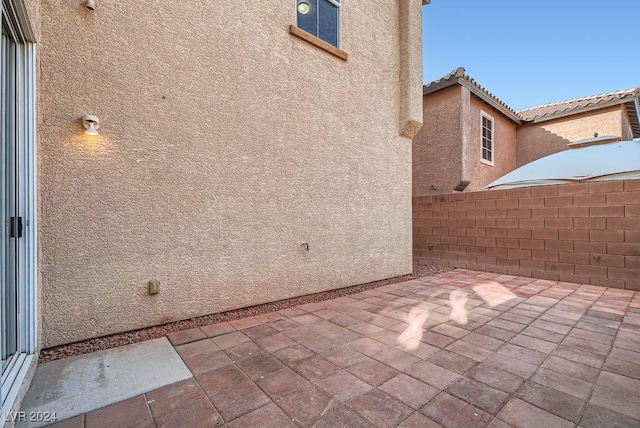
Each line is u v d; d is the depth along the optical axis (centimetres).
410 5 708
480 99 1073
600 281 613
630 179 584
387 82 684
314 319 420
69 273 323
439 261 859
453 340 349
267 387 253
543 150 1277
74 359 296
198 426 207
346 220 600
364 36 636
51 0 314
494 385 256
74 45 325
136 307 364
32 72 273
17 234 262
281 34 497
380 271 666
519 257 718
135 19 362
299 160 521
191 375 271
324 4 575
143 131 366
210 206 419
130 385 254
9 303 255
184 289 399
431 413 220
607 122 1141
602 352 318
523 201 713
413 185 1100
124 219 354
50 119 312
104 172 341
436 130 1040
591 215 624
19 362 252
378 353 316
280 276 498
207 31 416
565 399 237
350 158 607
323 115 558
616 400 235
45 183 308
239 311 447
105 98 342
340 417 216
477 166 1071
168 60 384
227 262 437
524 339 351
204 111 413
